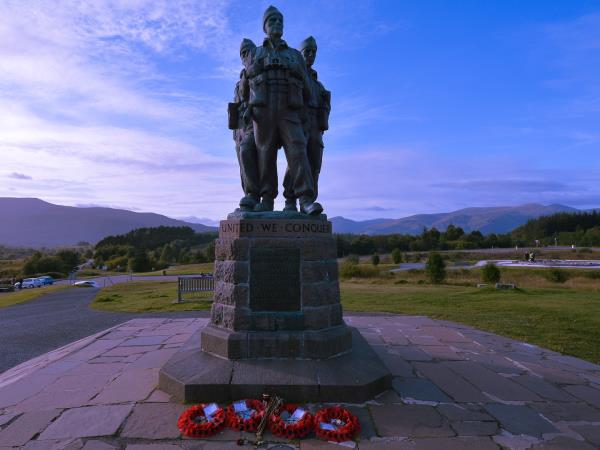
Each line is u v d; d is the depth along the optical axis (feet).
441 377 17.53
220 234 18.63
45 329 34.14
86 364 19.12
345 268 95.66
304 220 17.40
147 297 57.52
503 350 22.41
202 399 14.46
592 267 104.73
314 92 21.18
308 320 16.93
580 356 21.45
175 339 24.66
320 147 21.71
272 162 19.70
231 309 17.08
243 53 19.61
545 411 14.24
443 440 12.15
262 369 15.46
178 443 11.90
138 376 17.29
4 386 16.28
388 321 30.99
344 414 13.00
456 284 73.72
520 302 41.73
